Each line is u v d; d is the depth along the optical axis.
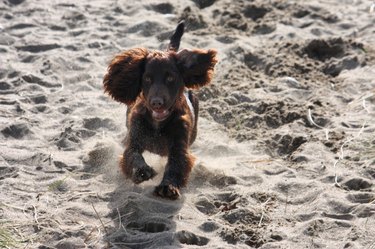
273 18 16.72
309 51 14.99
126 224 8.97
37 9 16.61
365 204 9.31
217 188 10.06
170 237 8.55
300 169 10.54
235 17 16.64
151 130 9.88
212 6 17.28
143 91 9.80
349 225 8.90
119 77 10.09
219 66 14.25
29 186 9.83
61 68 13.84
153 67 9.65
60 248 8.41
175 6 17.12
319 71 14.27
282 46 15.15
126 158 9.77
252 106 12.61
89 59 14.27
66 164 10.48
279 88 13.38
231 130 11.91
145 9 16.98
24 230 8.76
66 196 9.61
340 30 16.28
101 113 12.21
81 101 12.56
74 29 15.72
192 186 10.05
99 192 9.71
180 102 9.97
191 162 9.84
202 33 15.86
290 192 9.90
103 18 16.42
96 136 11.39
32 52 14.55
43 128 11.61
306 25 16.47
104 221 9.02
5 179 9.89
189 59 9.88
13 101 12.43
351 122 11.99
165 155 10.14
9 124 11.46
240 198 9.65
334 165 10.55
